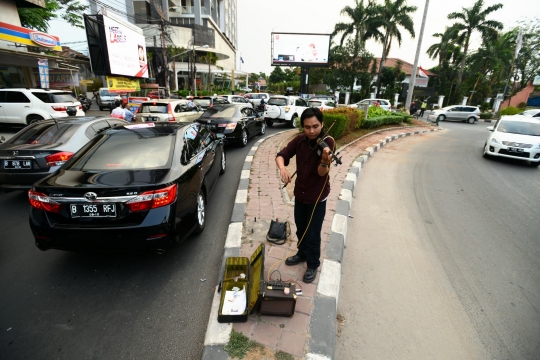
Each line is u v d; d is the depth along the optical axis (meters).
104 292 2.84
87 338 2.33
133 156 3.39
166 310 2.63
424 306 2.80
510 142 8.81
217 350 2.08
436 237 4.14
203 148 4.65
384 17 29.75
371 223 4.50
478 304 2.85
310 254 2.74
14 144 4.97
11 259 3.35
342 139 10.52
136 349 2.24
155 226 2.79
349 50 31.81
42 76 14.80
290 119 14.72
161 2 41.50
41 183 2.84
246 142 9.85
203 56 44.47
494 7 28.70
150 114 9.70
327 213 4.34
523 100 36.59
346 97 34.72
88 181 2.84
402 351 2.31
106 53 17.17
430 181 6.84
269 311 2.34
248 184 5.60
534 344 2.41
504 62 32.19
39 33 14.65
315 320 2.37
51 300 2.73
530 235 4.29
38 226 2.75
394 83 36.97
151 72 33.06
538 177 7.60
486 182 6.95
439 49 33.31
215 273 3.14
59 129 5.34
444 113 25.03
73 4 25.17
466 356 2.29
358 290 2.99
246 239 3.56
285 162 2.71
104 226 2.73
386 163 8.42
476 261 3.57
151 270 3.18
